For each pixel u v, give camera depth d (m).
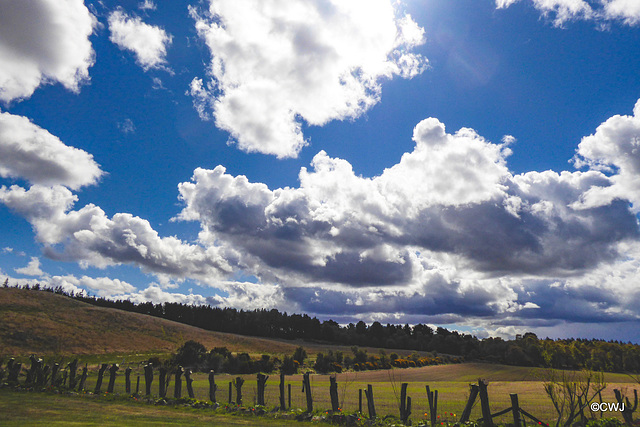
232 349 111.31
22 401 18.08
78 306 121.62
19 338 82.81
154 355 81.88
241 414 17.48
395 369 92.06
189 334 118.38
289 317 195.38
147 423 13.69
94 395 21.67
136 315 126.25
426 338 181.88
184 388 32.16
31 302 114.06
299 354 86.25
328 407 23.22
